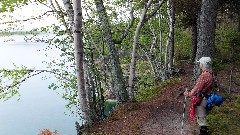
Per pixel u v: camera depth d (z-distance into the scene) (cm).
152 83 2342
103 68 1490
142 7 1770
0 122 3250
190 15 2542
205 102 705
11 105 4078
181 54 3183
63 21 1288
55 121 3039
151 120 1095
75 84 1502
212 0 1362
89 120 1106
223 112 985
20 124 3114
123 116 1169
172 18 2245
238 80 1628
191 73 2283
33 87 5212
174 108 1241
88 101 1229
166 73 2272
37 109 3681
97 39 1447
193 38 2842
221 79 1655
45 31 1330
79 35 1009
